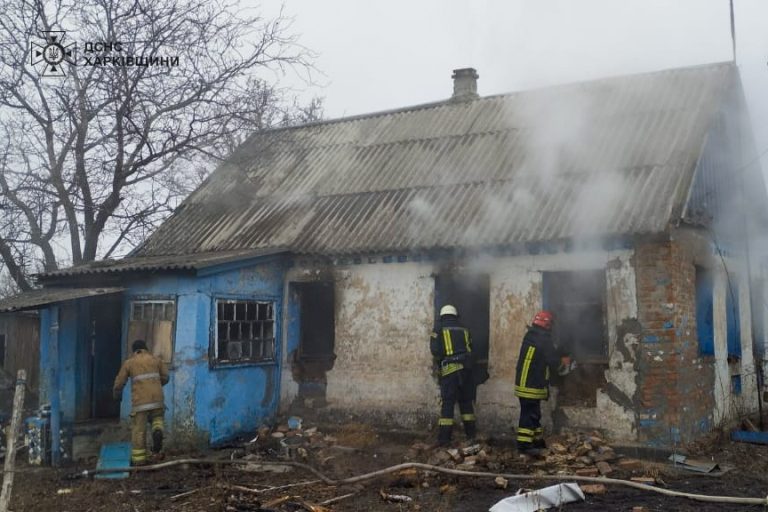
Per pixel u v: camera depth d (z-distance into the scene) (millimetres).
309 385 12266
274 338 12344
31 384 14664
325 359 12172
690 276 10219
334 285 12078
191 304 10906
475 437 10352
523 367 9664
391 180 13281
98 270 11430
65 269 12422
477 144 13422
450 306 10586
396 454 10195
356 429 11195
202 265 10719
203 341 10914
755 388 13406
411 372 11281
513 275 10641
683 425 9500
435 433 10789
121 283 11602
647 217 9617
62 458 10484
